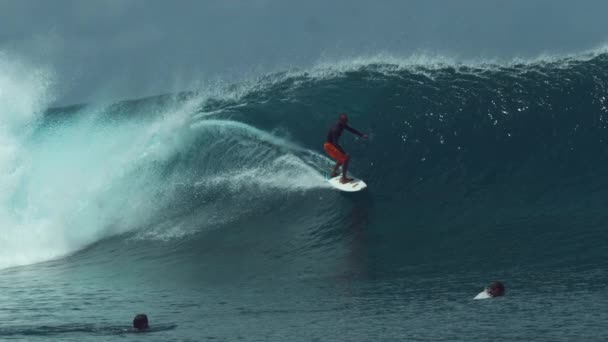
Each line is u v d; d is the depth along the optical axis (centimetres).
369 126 7262
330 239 5419
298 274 4541
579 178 6122
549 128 6931
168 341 3008
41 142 6900
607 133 6800
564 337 2636
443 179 6438
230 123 7425
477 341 2680
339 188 6266
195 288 4353
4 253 5700
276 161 6881
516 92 7375
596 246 4328
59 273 5122
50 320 3597
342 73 8294
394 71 8188
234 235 5775
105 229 6197
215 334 3094
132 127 7575
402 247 4947
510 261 4247
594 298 3225
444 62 8200
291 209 6141
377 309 3406
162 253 5512
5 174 6278
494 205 5728
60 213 6162
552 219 5125
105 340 3088
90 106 8244
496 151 6781
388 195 6247
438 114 7238
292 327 3145
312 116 7550
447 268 4275
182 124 7450
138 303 3978
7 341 3144
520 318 2972
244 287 4281
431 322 3042
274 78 8506
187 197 6550
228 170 6869
